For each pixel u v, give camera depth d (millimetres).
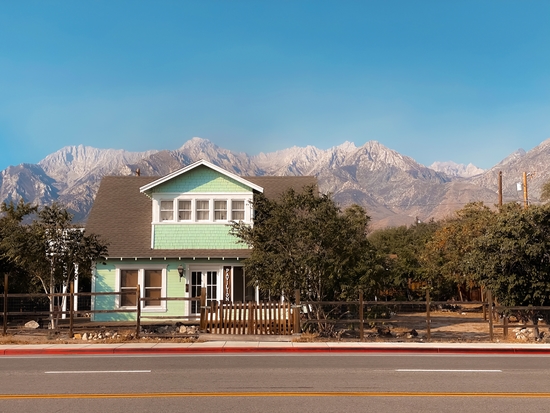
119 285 26625
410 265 40312
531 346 17438
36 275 23578
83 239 23141
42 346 17359
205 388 10859
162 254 26625
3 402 9703
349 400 9844
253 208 27516
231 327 19844
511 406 9477
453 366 13820
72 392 10508
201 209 27750
